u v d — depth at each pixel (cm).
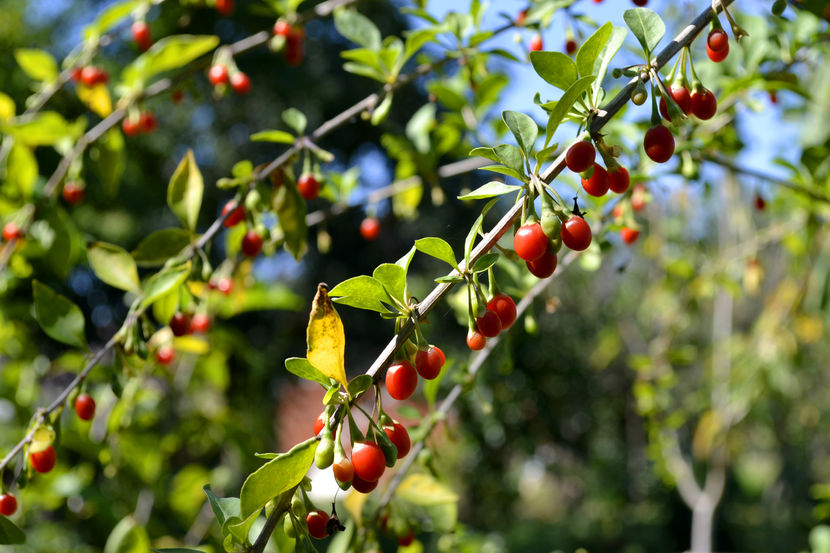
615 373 246
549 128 38
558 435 224
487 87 82
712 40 42
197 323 77
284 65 295
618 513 294
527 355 205
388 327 320
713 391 139
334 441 37
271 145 322
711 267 110
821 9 59
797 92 66
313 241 299
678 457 135
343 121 66
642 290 219
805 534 286
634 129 68
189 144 313
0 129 74
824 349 183
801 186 76
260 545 38
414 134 86
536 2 68
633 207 68
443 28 68
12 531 49
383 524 60
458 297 68
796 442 206
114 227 270
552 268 39
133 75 77
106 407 89
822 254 114
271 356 255
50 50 293
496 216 282
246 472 105
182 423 105
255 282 97
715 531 297
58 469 85
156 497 97
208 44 72
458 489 216
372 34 68
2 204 78
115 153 80
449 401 63
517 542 293
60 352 134
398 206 93
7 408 97
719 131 74
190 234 58
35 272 100
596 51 41
